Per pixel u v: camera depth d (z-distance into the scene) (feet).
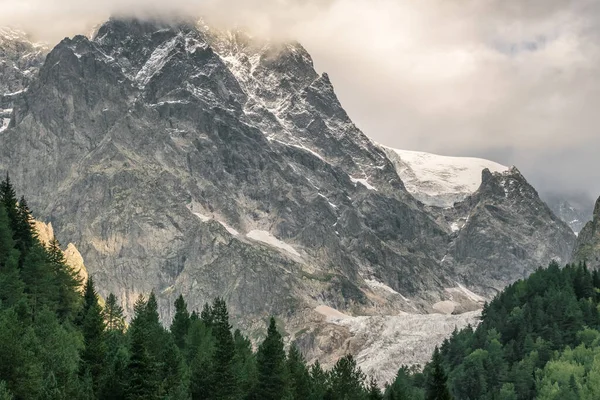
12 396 528.22
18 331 600.39
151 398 583.58
